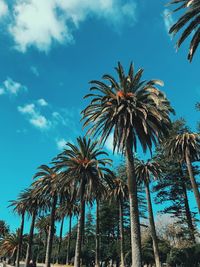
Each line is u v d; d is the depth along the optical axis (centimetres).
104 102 3516
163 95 3562
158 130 3459
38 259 11375
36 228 10744
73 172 4319
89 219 10669
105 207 9825
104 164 4494
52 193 5253
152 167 6019
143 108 3419
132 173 3447
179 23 2272
